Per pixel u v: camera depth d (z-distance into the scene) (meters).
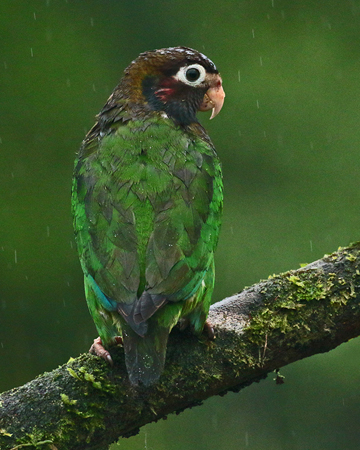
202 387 6.25
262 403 14.58
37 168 18.02
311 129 18.22
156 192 6.42
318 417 14.22
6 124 18.28
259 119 18.31
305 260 16.70
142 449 14.08
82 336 16.88
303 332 6.37
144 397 6.09
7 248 17.17
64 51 19.09
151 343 5.75
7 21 19.27
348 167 17.78
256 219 17.38
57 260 17.33
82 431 5.96
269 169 17.92
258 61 18.94
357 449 14.07
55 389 5.98
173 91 7.65
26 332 16.83
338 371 14.01
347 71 18.69
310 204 17.47
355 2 19.42
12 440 5.84
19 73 18.77
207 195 6.70
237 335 6.34
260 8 19.50
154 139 6.98
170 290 5.93
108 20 19.62
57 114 18.52
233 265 16.61
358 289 6.38
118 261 6.09
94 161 6.90
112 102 7.58
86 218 6.54
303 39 19.06
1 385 16.28
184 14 19.50
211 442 14.35
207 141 7.54
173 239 6.18
